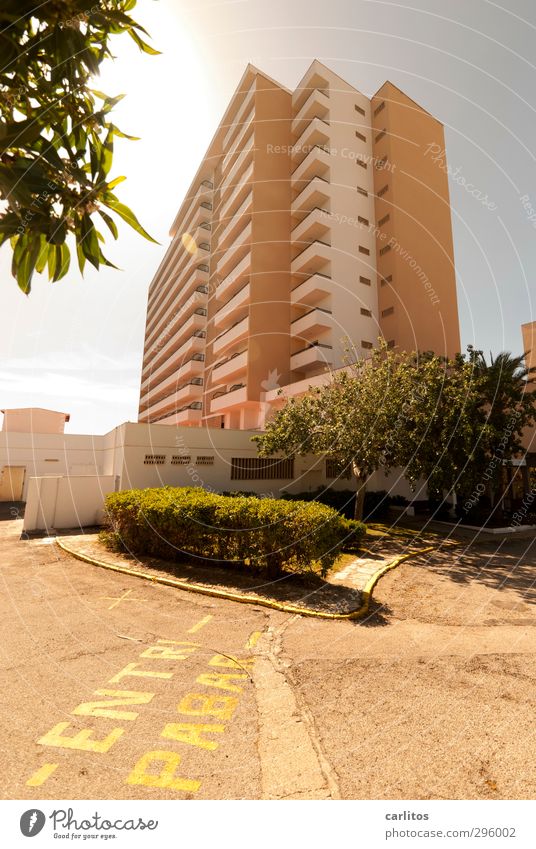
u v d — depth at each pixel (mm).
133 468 13445
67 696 3064
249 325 22969
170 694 3158
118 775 2227
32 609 5121
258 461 16203
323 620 4992
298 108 27188
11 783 2117
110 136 1625
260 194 24688
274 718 2863
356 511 13039
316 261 22938
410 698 3160
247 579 6508
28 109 1461
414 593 6355
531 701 3113
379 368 12555
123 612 5074
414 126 26344
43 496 11766
